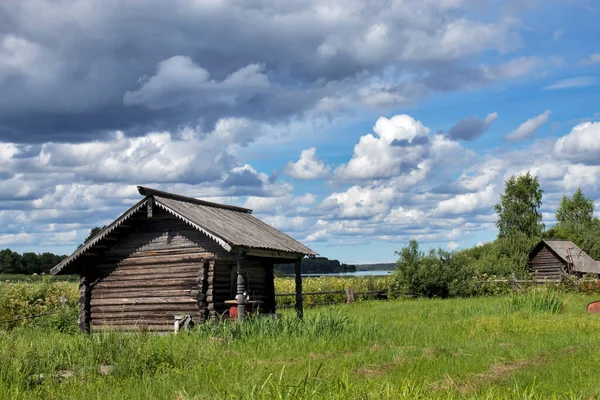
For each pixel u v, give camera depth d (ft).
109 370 43.01
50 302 101.76
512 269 171.73
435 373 42.91
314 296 139.33
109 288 82.69
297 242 92.73
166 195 80.48
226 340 60.34
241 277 74.49
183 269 78.69
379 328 66.64
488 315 81.76
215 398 33.37
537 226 293.43
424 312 95.14
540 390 36.76
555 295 92.17
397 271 150.61
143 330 59.06
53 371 41.91
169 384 38.27
